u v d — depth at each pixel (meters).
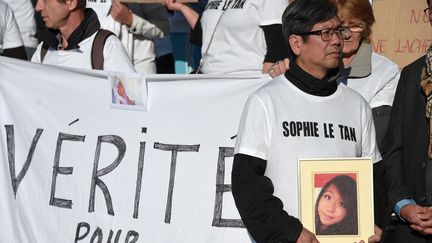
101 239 5.65
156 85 5.58
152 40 7.50
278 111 4.48
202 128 5.47
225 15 6.18
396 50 6.52
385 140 5.10
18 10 8.27
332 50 4.45
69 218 5.73
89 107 5.75
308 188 4.38
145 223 5.54
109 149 5.66
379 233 4.42
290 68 4.57
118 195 5.61
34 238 5.81
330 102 4.53
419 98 4.92
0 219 5.90
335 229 4.36
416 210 4.76
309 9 4.45
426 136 4.84
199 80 5.51
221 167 5.41
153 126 5.57
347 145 4.50
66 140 5.79
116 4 7.13
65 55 6.18
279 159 4.46
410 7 6.47
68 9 6.12
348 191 4.36
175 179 5.48
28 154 5.87
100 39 6.11
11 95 5.94
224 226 5.36
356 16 5.08
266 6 5.89
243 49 6.08
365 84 5.30
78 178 5.73
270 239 4.37
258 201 4.36
